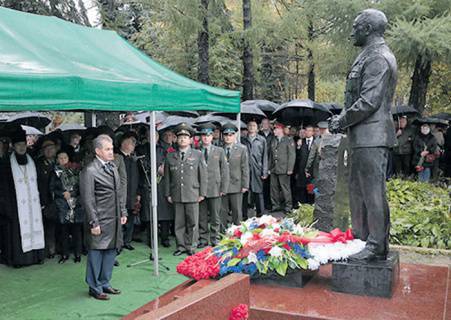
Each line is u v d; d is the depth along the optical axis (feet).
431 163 33.42
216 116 33.99
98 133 21.59
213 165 23.04
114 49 21.25
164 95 18.08
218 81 57.36
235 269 13.07
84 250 22.22
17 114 36.42
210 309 8.96
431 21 34.47
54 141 21.54
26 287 17.61
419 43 33.86
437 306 11.35
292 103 34.63
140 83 16.92
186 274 13.89
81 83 14.58
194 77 55.21
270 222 13.98
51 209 20.65
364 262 12.24
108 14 39.27
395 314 10.91
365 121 12.30
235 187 24.49
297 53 62.18
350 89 12.71
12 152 20.29
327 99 77.77
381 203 12.18
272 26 47.78
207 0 42.37
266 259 12.91
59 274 19.16
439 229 22.03
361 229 13.29
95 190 16.15
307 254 12.64
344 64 44.75
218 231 23.36
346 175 15.93
